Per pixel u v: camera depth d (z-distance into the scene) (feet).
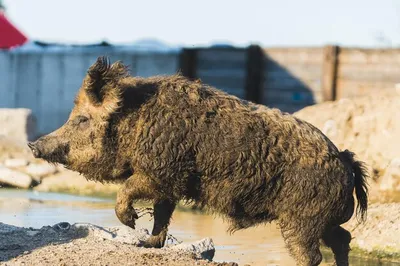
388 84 80.07
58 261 32.94
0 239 35.91
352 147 63.57
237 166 34.83
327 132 65.51
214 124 35.12
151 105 35.40
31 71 106.52
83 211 54.44
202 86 36.19
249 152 34.78
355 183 36.27
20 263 32.68
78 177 67.51
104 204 58.54
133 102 35.60
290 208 34.88
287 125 35.29
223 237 47.60
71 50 104.63
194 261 34.27
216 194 35.35
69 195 63.36
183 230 49.60
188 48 92.79
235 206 35.42
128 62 99.86
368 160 61.57
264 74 87.71
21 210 53.93
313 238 35.01
